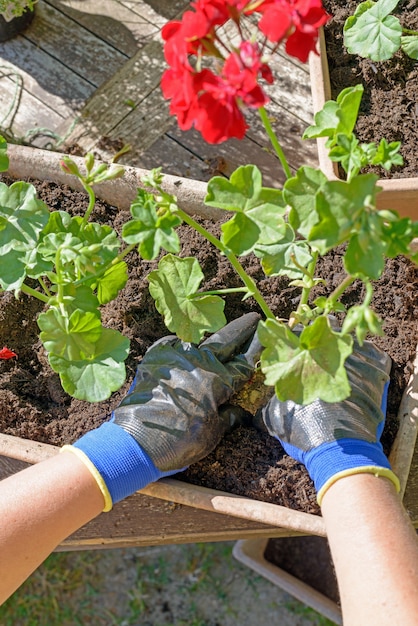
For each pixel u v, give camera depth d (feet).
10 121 5.07
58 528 2.63
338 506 2.55
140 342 3.64
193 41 2.19
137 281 3.74
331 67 4.27
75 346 2.93
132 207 2.58
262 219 2.59
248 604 5.63
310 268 3.00
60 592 5.73
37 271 3.05
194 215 3.79
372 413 3.03
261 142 4.87
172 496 3.00
